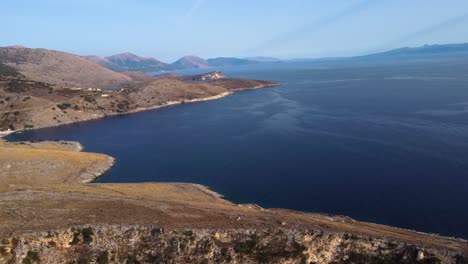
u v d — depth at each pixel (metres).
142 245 47.88
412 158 101.50
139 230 48.97
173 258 46.88
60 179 93.25
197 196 77.69
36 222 49.12
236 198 82.44
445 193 78.00
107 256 46.59
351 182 87.12
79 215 51.97
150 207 56.59
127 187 79.06
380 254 48.22
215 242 48.38
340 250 48.91
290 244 48.69
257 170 100.38
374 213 71.56
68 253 46.34
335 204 76.31
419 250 47.09
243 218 54.03
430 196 77.06
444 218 68.06
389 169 94.06
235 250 47.97
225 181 93.56
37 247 45.41
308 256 48.03
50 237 46.41
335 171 95.19
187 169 105.69
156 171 105.50
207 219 52.97
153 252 47.41
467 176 86.31
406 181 85.56
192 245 47.91
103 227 48.72
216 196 81.25
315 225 53.09
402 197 77.44
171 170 105.62
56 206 55.38
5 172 88.56
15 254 44.25
